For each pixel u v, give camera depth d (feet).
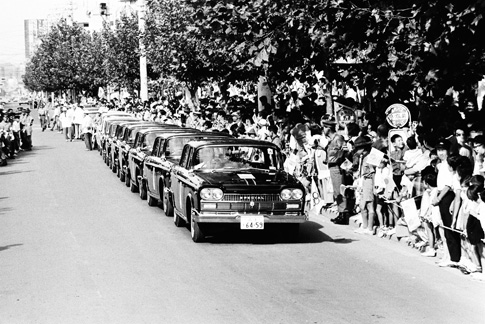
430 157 49.03
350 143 63.05
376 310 32.83
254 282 38.32
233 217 47.83
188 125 111.04
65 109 177.06
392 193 51.01
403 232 50.98
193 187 49.08
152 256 45.27
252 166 53.11
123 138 90.02
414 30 49.65
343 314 32.17
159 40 116.06
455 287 37.24
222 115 92.63
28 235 53.36
